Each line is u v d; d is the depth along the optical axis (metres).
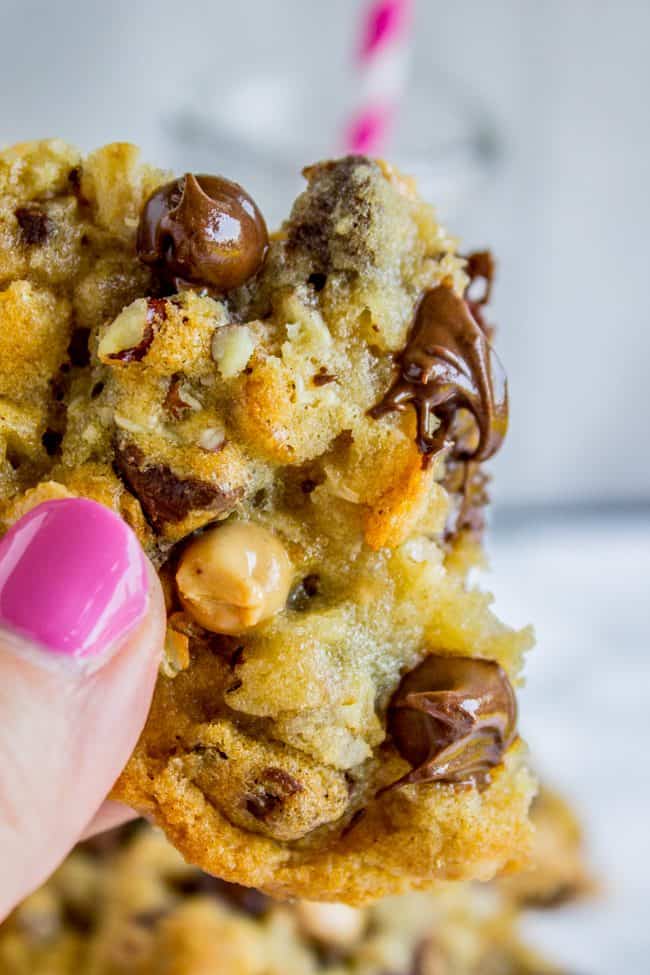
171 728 0.19
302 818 0.18
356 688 0.18
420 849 0.19
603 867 0.32
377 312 0.18
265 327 0.18
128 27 0.48
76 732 0.18
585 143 0.50
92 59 0.48
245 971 0.26
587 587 0.40
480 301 0.19
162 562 0.18
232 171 0.48
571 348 0.52
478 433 0.19
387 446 0.18
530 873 0.31
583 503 0.46
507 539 0.42
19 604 0.18
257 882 0.19
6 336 0.18
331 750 0.18
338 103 0.48
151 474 0.18
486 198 0.50
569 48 0.49
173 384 0.18
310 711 0.18
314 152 0.47
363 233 0.18
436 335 0.18
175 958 0.26
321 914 0.28
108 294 0.18
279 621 0.18
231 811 0.18
